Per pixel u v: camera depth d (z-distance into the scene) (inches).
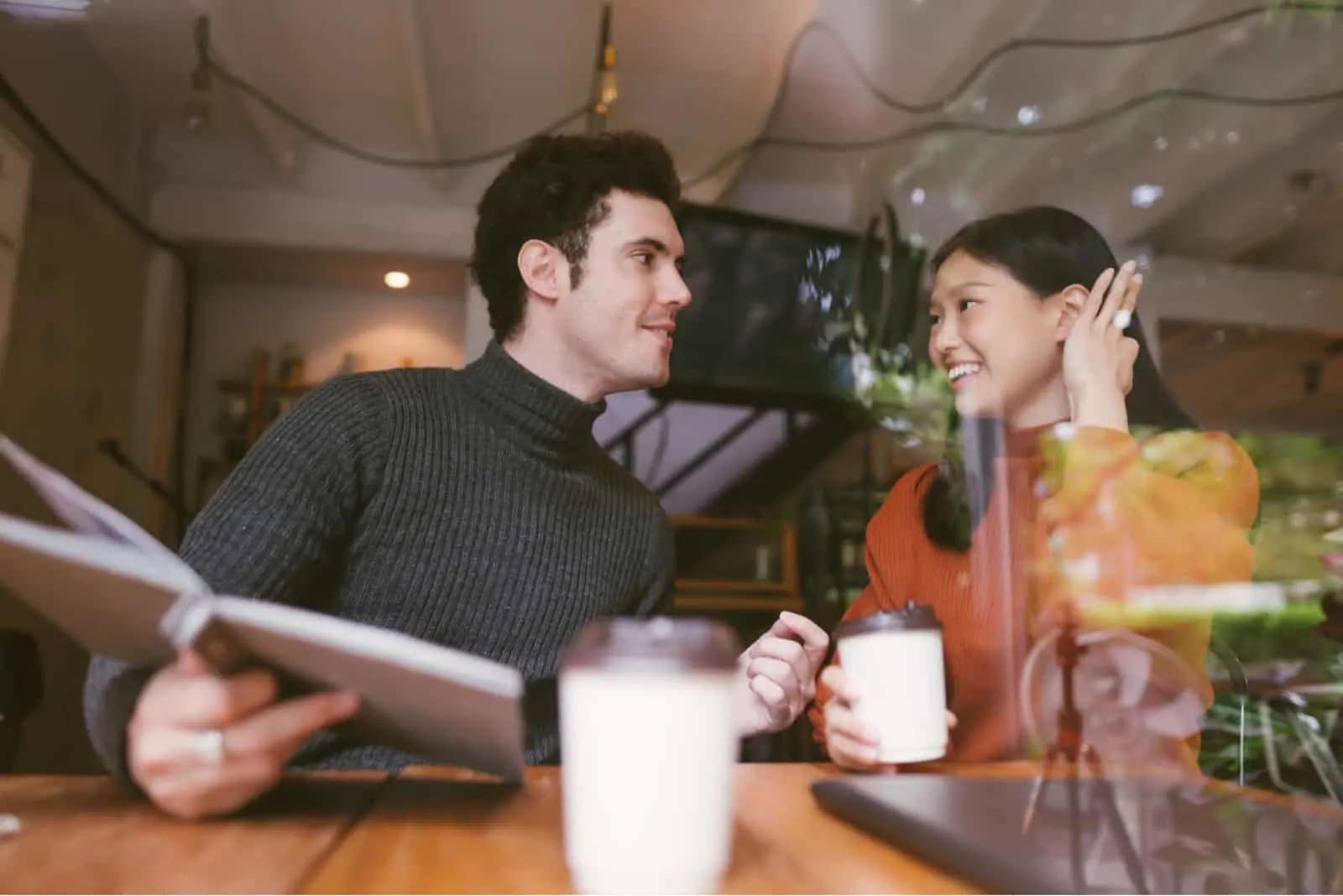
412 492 39.8
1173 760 21.2
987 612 30.0
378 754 36.2
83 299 130.2
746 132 145.9
